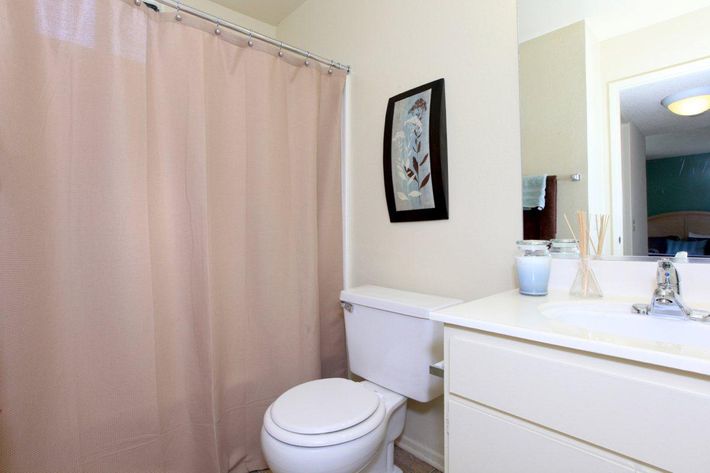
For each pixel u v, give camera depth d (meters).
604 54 1.08
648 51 1.00
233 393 1.45
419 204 1.51
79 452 1.12
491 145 1.30
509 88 1.25
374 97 1.73
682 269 0.95
